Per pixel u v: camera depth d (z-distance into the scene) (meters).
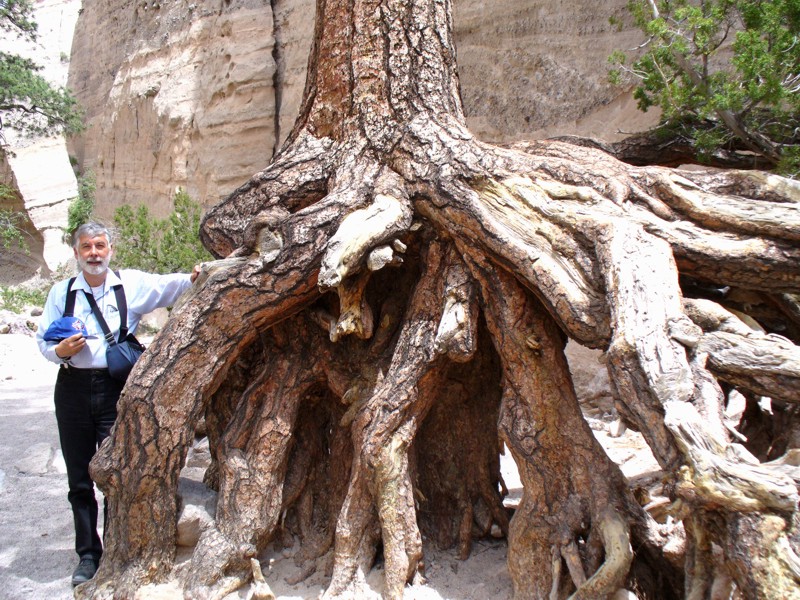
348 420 3.75
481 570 3.61
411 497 3.47
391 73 4.04
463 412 3.91
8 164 23.48
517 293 3.38
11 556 4.24
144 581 3.58
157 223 13.10
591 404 6.93
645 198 3.49
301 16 14.16
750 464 2.33
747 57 4.35
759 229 3.27
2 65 20.56
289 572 3.72
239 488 3.66
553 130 9.05
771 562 2.21
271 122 14.65
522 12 9.54
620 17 8.48
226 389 4.19
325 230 3.60
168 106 17.27
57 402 3.84
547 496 3.23
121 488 3.61
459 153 3.65
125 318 3.84
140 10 19.92
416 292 3.65
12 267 24.70
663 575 3.13
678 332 2.70
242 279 3.63
